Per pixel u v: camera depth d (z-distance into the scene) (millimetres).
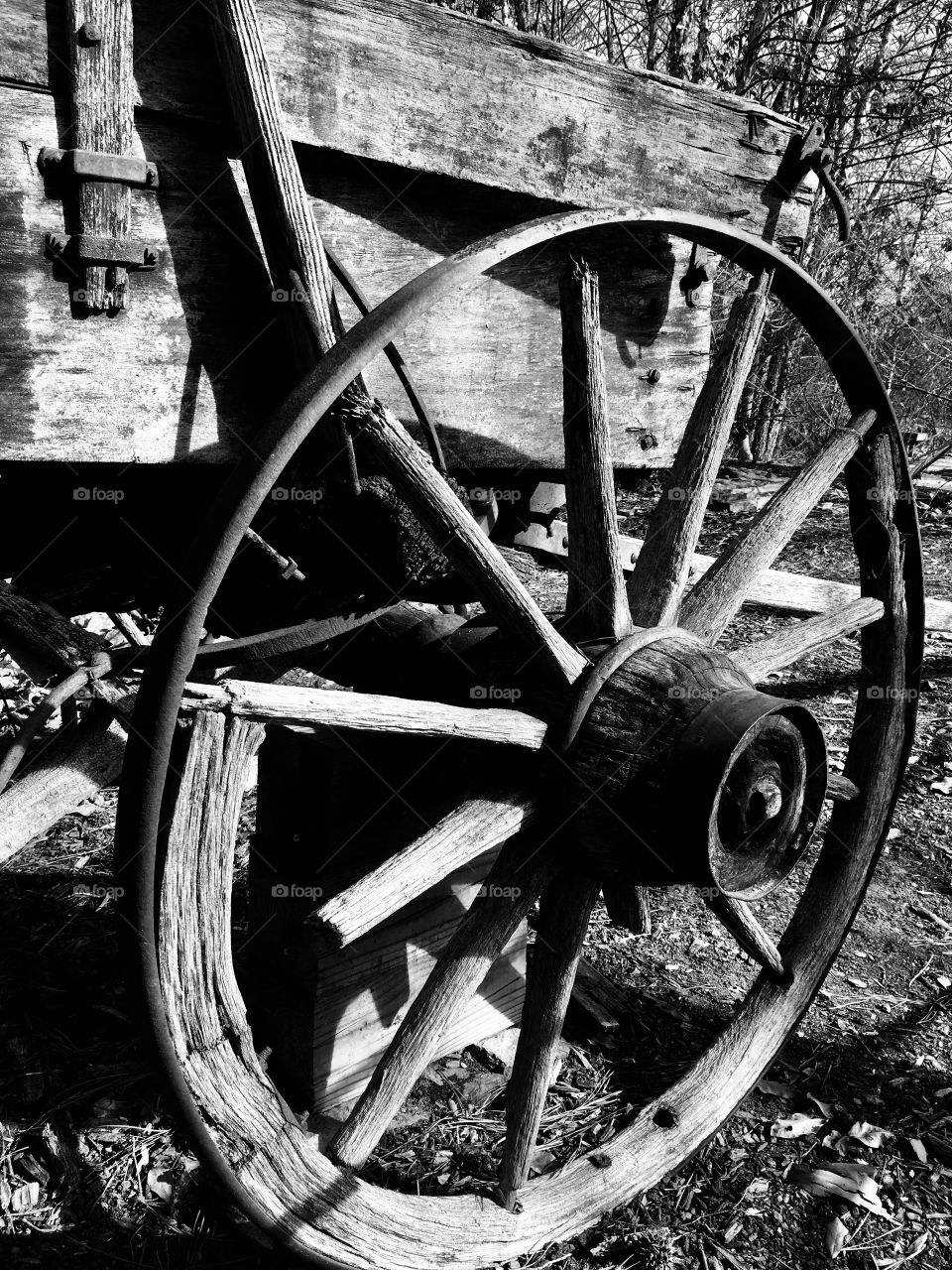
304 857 2350
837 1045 2779
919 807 3930
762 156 2486
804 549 6352
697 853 1865
